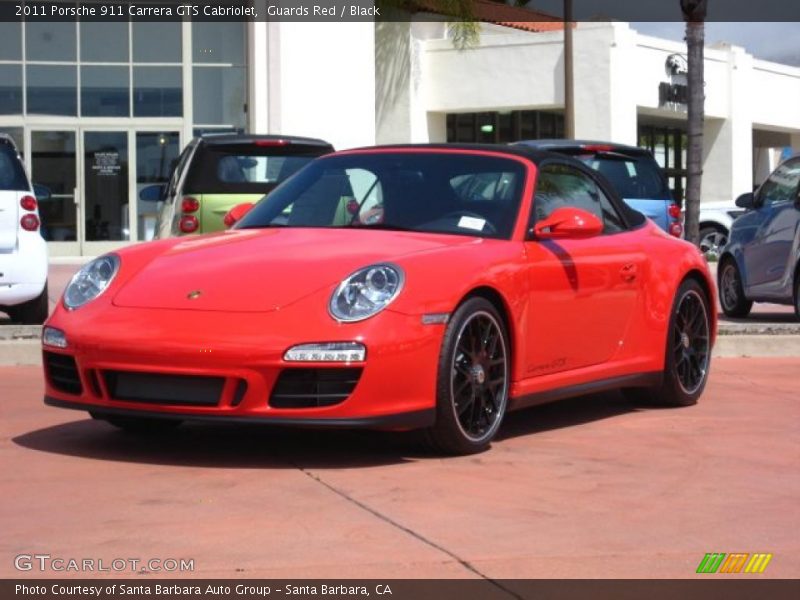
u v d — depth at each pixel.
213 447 5.63
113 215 22.06
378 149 6.46
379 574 3.73
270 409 4.98
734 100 33.97
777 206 11.85
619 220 6.78
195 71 22.03
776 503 4.76
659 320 6.71
